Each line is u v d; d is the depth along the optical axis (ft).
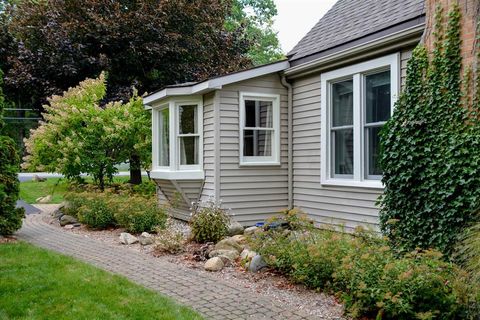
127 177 56.39
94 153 33.88
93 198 27.63
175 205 28.09
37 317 11.69
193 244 21.33
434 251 12.78
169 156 28.50
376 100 21.89
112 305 12.57
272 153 27.35
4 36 57.93
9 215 23.27
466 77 15.93
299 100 27.02
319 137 25.29
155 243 20.86
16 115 91.09
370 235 16.47
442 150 16.38
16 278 15.07
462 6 16.26
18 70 49.78
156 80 53.57
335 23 27.37
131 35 49.11
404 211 17.66
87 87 37.68
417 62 17.65
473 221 14.90
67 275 15.49
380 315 11.14
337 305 12.85
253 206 26.50
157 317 11.72
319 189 25.31
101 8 50.24
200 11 54.85
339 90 24.26
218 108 25.40
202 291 14.23
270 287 14.67
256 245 16.78
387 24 20.66
